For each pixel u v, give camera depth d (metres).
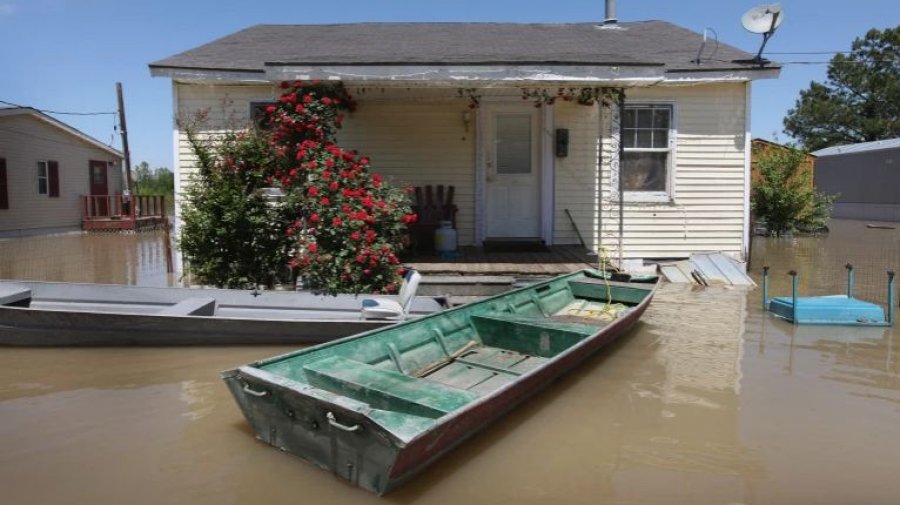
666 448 4.08
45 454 3.92
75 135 21.62
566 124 10.59
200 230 8.21
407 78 8.41
